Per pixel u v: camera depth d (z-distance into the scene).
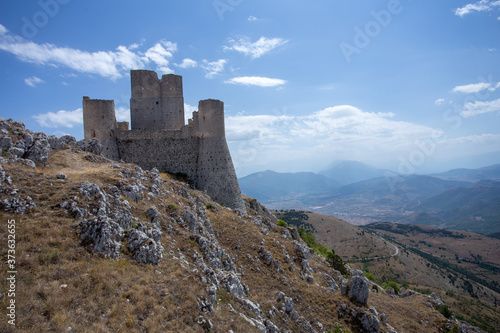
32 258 16.58
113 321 15.11
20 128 32.78
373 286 65.12
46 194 21.91
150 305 17.30
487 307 96.81
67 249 18.44
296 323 29.45
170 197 36.81
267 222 62.19
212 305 20.39
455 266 175.00
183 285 20.22
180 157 60.91
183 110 65.62
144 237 22.45
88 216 21.69
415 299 51.62
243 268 34.91
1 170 21.86
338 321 33.06
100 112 54.78
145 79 62.41
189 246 27.69
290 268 39.12
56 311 14.20
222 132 61.56
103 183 27.95
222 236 40.19
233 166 62.34
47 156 31.34
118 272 18.78
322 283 41.38
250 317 23.53
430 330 40.16
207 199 51.31
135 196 29.09
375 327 33.03
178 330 16.52
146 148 59.06
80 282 16.61
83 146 43.25
